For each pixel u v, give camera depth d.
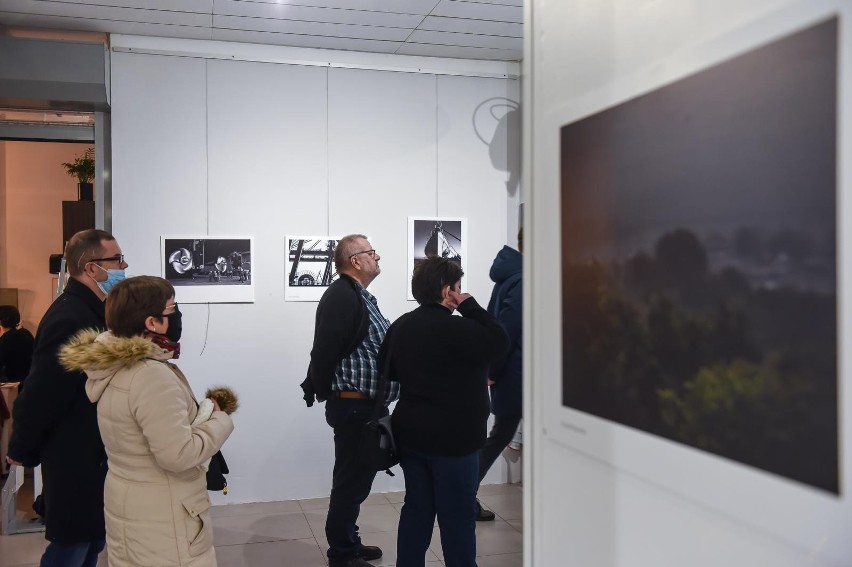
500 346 2.52
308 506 4.49
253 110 4.59
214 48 4.52
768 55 0.72
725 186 0.77
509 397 3.48
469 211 4.96
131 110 4.39
